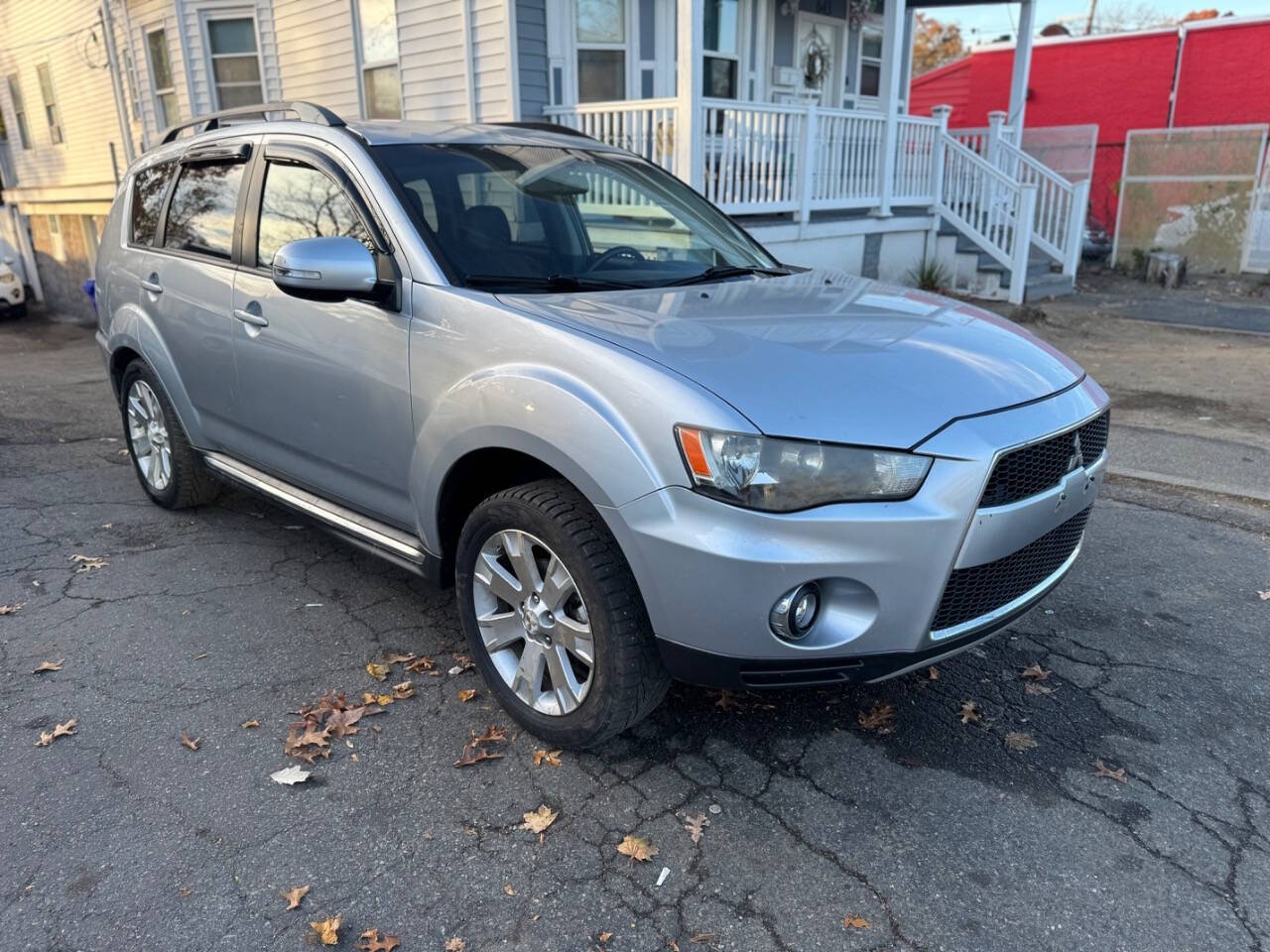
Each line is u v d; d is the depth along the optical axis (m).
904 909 2.41
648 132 10.08
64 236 20.23
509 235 3.48
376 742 3.09
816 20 13.20
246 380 4.02
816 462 2.45
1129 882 2.51
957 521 2.51
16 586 4.22
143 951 2.26
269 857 2.57
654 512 2.52
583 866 2.55
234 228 4.09
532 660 3.00
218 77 13.85
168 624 3.87
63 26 17.30
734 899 2.44
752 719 3.24
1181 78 19.89
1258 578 4.35
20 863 2.54
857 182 11.98
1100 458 3.19
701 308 3.13
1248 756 3.06
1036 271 13.28
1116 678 3.51
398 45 11.45
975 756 3.05
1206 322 11.18
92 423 7.51
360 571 4.41
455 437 3.00
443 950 2.28
